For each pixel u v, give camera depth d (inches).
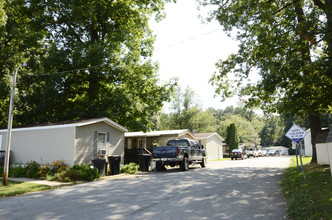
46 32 903.7
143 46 1024.9
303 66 506.6
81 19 878.4
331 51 487.2
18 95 906.7
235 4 599.5
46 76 896.9
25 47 911.0
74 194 358.3
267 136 3516.2
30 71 974.4
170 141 776.3
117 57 919.7
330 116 2033.7
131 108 903.7
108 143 737.6
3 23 781.3
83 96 1042.1
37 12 898.7
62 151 627.5
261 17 562.3
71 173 510.6
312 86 523.2
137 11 925.8
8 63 932.0
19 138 701.3
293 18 563.2
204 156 855.1
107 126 739.4
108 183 472.1
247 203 280.8
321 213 213.8
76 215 240.7
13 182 472.4
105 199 315.3
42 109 929.5
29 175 546.6
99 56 844.0
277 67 522.9
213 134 1621.6
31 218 234.1
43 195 357.4
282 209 252.4
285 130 3100.4
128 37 944.3
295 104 548.7
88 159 655.1
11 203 306.3
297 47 525.3
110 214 241.6
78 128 631.8
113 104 882.1
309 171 538.6
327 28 469.1
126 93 917.8
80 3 884.6
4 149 722.2
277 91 661.3
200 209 255.4
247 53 634.2
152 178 531.2
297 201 265.7
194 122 2201.0
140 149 943.0
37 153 662.5
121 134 798.5
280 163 976.3
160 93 976.3
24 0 880.3
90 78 954.1
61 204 291.7
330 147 380.8
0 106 981.8
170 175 582.2
